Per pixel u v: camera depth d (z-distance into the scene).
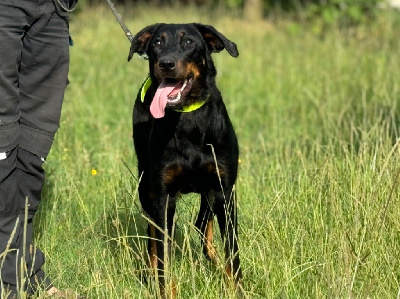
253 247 4.90
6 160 4.23
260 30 14.78
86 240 5.32
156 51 4.91
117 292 4.39
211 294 4.39
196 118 4.72
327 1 14.78
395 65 10.72
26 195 4.46
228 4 16.81
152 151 4.82
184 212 5.56
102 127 8.28
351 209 5.05
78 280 4.70
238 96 10.23
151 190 5.14
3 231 4.28
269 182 6.35
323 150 7.09
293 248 4.59
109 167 6.68
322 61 11.88
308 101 9.76
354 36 13.93
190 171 4.80
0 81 4.11
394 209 4.96
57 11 4.30
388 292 4.31
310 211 5.27
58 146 7.28
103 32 13.61
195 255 5.11
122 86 10.50
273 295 4.39
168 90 4.69
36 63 4.35
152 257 5.12
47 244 5.29
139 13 16.59
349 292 3.91
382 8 14.77
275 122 8.66
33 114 4.41
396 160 5.43
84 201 6.02
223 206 4.85
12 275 4.31
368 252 4.63
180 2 18.16
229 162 4.81
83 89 10.18
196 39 4.88
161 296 4.44
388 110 8.13
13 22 4.11
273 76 11.09
